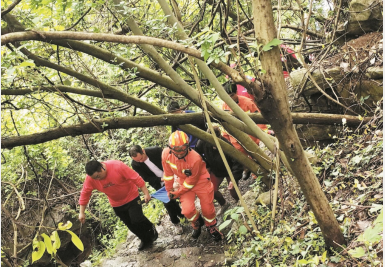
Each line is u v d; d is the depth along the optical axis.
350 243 2.49
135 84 5.14
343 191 3.21
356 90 4.01
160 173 4.56
